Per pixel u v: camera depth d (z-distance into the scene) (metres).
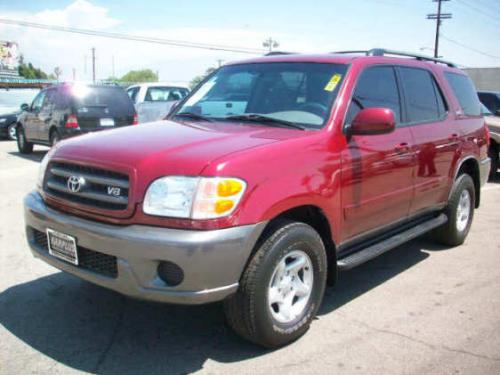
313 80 4.30
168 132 3.87
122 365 3.34
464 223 6.14
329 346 3.64
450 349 3.63
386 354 3.55
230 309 3.37
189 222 3.06
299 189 3.49
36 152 14.74
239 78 4.75
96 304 4.22
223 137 3.64
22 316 3.98
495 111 13.23
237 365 3.37
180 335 3.76
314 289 3.75
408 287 4.81
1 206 7.44
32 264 5.05
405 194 4.74
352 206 4.04
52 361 3.36
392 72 4.83
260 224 3.23
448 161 5.47
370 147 4.20
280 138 3.65
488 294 4.66
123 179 3.26
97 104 11.77
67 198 3.54
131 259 3.11
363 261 4.15
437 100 5.51
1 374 3.19
